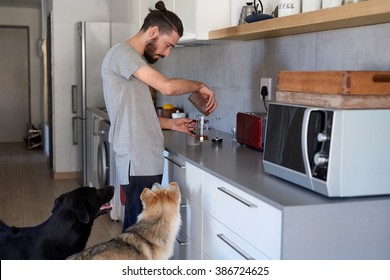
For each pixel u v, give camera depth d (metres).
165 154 3.11
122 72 2.59
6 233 2.52
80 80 5.73
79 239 2.54
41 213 4.71
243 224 2.08
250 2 3.06
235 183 2.08
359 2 1.96
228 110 3.64
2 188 5.70
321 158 1.79
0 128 9.44
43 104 8.12
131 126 2.63
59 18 6.05
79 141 5.93
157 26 2.67
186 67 4.41
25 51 9.41
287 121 2.02
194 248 2.66
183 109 4.45
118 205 4.23
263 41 3.14
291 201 1.79
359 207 1.80
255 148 2.88
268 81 3.05
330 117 1.76
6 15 9.16
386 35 2.15
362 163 1.79
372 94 1.80
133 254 2.16
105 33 5.58
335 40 2.48
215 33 3.16
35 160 7.50
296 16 2.33
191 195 2.68
